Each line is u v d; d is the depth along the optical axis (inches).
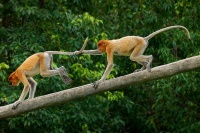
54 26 936.3
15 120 886.4
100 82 633.0
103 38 910.4
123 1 1037.8
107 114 986.1
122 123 1002.7
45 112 887.7
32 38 919.7
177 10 1032.8
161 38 987.9
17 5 948.0
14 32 962.7
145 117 1046.4
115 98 910.4
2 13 989.8
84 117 914.7
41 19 938.7
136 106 1039.0
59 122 900.6
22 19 1001.5
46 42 927.7
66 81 674.8
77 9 1017.5
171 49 1011.9
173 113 1008.9
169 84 934.4
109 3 1029.2
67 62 917.2
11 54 948.0
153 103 1042.7
